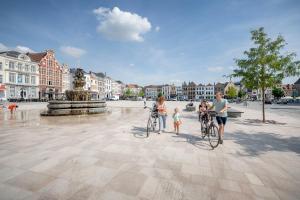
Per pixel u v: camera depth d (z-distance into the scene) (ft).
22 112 54.03
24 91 160.25
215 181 11.66
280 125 34.32
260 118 45.80
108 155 16.19
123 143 20.20
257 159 15.70
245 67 38.91
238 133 26.61
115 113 54.70
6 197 9.68
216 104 20.03
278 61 34.94
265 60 35.88
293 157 16.25
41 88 177.17
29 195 9.89
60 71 202.08
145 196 9.87
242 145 20.04
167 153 16.94
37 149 17.70
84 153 16.65
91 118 41.42
